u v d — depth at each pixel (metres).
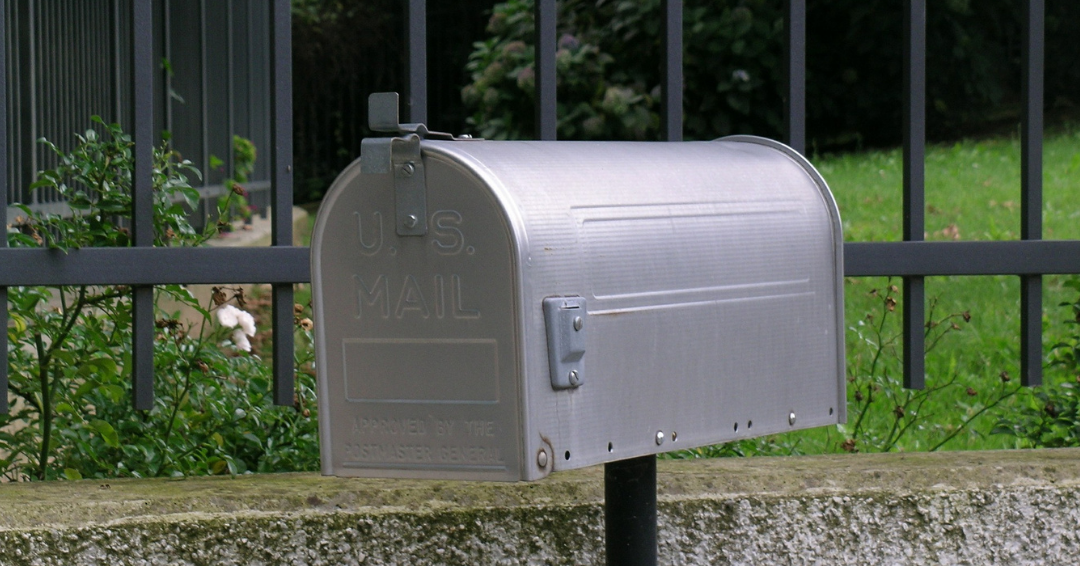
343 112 14.41
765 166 1.81
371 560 2.09
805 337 1.79
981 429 3.71
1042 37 2.53
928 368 4.31
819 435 3.61
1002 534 2.26
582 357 1.49
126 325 2.59
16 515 2.00
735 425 1.69
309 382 2.83
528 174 1.49
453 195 1.45
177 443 2.55
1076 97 11.77
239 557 2.05
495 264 1.43
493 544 2.12
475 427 1.46
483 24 13.74
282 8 2.26
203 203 6.95
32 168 4.24
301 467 2.63
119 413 2.66
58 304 4.05
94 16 5.09
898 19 11.16
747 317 1.71
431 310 1.47
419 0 2.27
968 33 11.45
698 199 1.66
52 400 2.56
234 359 2.86
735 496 2.19
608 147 1.69
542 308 1.44
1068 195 7.35
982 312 5.01
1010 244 2.49
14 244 2.49
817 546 2.21
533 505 2.12
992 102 11.48
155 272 2.22
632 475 1.79
